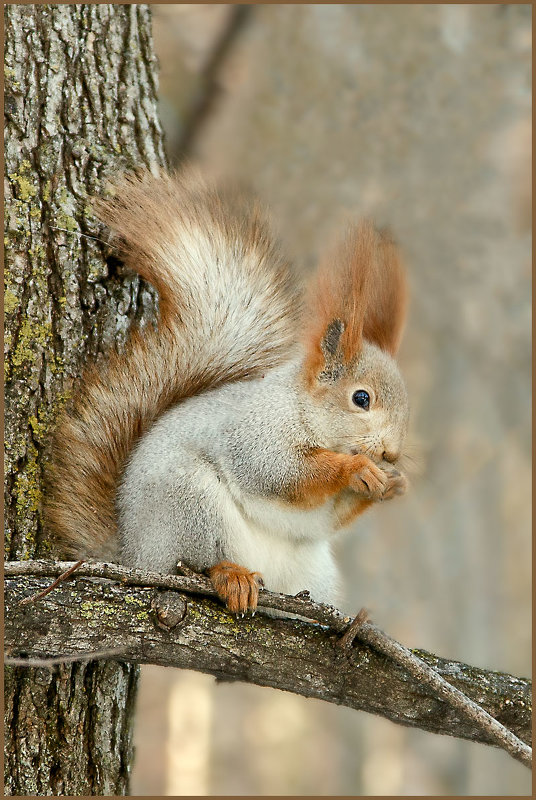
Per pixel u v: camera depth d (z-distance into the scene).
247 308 10.27
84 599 8.14
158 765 18.20
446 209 18.41
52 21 10.22
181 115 19.11
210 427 9.45
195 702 18.39
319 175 18.22
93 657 8.20
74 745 9.16
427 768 17.56
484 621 17.73
